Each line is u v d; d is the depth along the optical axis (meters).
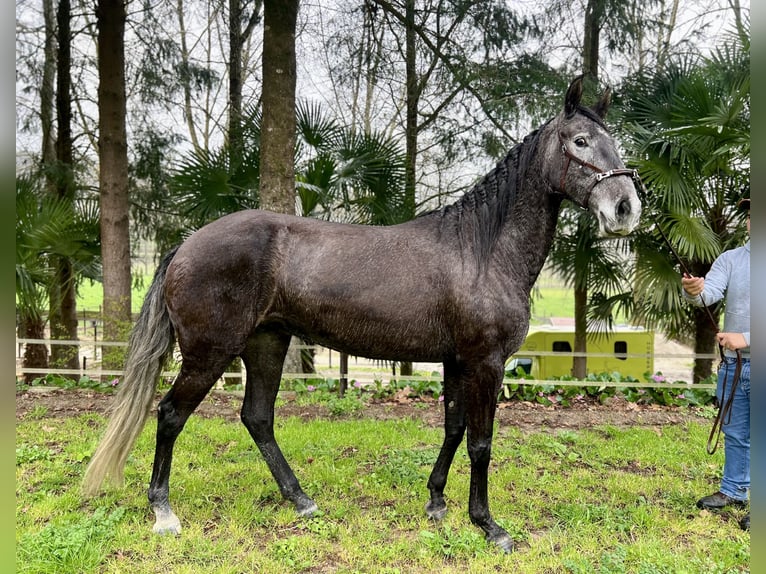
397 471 3.41
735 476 2.94
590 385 5.37
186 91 8.30
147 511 2.81
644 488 3.26
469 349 2.45
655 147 5.02
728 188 5.28
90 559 2.30
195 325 2.49
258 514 2.81
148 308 2.62
